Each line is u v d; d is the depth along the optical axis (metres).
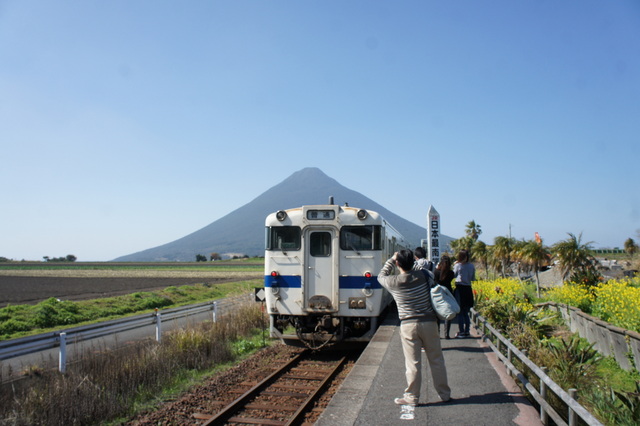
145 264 113.81
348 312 11.62
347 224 11.83
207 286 35.34
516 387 6.52
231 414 7.93
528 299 18.44
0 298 30.73
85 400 7.75
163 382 9.59
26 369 8.93
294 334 12.26
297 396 8.87
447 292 5.66
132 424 7.68
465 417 5.32
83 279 51.34
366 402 6.02
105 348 10.01
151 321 12.29
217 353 11.85
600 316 14.70
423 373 7.43
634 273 29.80
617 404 7.03
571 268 20.45
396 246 16.25
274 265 12.05
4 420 6.66
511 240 37.84
